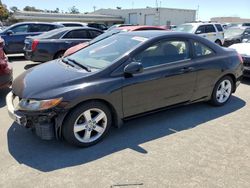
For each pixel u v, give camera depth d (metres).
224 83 5.33
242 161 3.42
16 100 3.84
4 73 5.48
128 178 3.06
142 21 50.44
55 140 3.91
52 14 48.22
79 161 3.39
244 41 9.57
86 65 4.06
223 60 5.12
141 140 3.95
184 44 4.61
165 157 3.49
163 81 4.26
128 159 3.44
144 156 3.51
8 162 3.36
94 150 3.66
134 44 4.18
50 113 3.38
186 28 14.49
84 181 3.01
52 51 9.52
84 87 3.54
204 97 5.03
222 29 15.30
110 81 3.74
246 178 3.08
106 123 3.87
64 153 3.57
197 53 4.79
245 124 4.55
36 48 9.39
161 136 4.08
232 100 5.81
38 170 3.20
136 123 4.52
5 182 2.98
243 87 6.95
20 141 3.88
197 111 5.09
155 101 4.27
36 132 3.56
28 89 3.59
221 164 3.35
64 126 3.53
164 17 47.56
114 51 4.20
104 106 3.79
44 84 3.59
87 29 10.42
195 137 4.05
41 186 2.92
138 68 3.75
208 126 4.45
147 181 3.01
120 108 3.91
